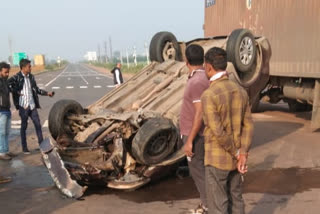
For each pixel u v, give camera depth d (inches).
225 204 140.9
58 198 220.2
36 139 375.2
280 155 301.6
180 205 204.2
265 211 194.7
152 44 336.5
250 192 223.0
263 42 308.7
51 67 3804.1
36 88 323.0
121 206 205.0
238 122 137.9
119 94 310.5
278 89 486.6
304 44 380.2
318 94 376.8
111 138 240.2
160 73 316.8
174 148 233.1
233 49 275.3
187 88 169.5
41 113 548.1
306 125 418.9
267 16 445.7
